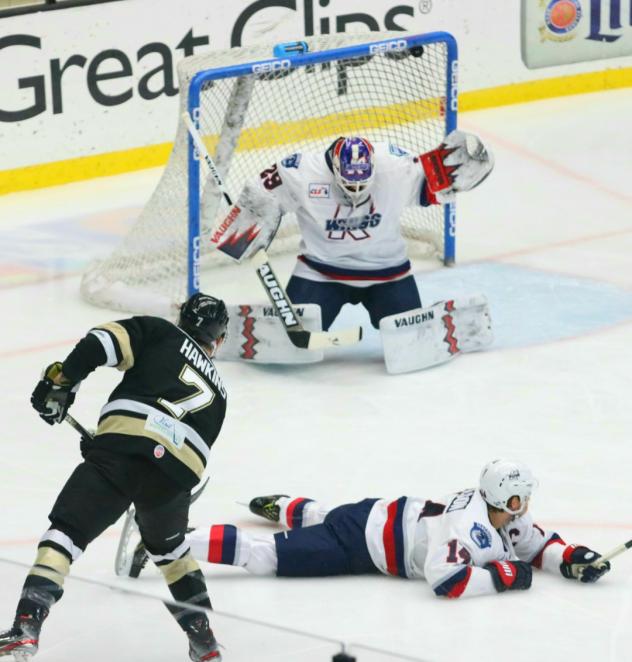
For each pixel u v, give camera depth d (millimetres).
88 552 16453
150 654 11242
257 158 29328
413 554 15406
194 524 17359
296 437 20203
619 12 39375
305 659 10180
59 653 11570
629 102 38875
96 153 33406
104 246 29406
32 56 31938
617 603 15195
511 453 19547
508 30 38125
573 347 23750
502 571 15102
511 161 34938
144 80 33562
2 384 22328
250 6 34219
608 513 17656
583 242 29531
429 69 28234
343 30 35562
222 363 23266
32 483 18719
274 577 15758
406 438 20109
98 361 13562
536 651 14078
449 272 27953
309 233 23125
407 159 22828
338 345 22234
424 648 14109
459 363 23125
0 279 27438
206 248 27953
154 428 13477
